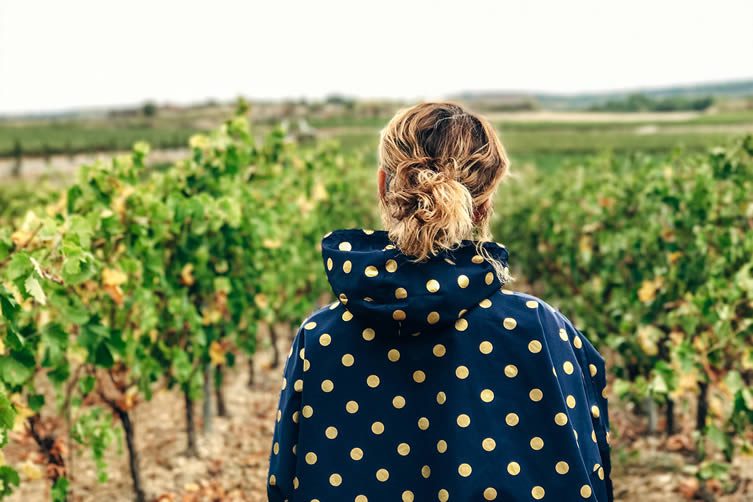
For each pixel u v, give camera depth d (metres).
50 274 2.84
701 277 4.51
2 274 2.87
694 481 4.01
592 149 43.34
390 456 1.25
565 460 1.21
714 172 4.81
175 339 4.70
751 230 4.07
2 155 58.38
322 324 1.32
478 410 1.23
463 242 1.26
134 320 4.15
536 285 10.09
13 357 2.83
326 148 9.12
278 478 1.30
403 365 1.27
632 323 4.73
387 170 1.29
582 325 5.77
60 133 85.50
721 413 3.71
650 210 5.32
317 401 1.28
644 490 4.11
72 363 5.99
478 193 1.26
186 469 4.76
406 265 1.22
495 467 1.20
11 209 8.75
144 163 4.62
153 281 3.99
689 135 50.50
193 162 4.84
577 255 6.53
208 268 4.79
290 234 6.88
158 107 120.94
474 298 1.23
